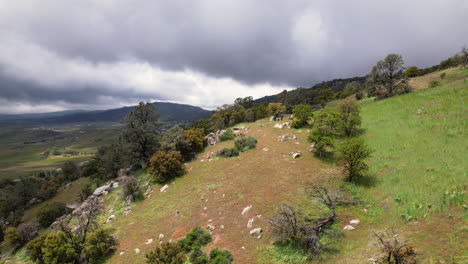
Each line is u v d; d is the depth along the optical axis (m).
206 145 45.84
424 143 22.17
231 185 25.05
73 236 19.56
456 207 11.98
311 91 103.62
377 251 10.44
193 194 25.38
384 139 26.72
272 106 61.22
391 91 50.16
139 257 16.80
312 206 17.39
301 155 29.95
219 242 15.77
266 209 18.58
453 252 9.12
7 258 27.61
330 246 12.52
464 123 22.89
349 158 19.86
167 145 38.97
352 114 33.28
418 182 16.05
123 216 24.69
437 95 34.97
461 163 16.28
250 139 39.12
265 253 13.54
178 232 18.73
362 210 15.62
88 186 50.59
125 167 44.94
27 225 31.88
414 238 10.72
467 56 53.31
